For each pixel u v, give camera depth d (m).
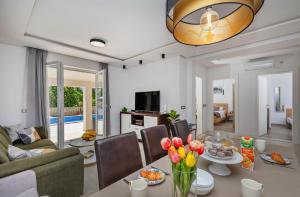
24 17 2.10
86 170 2.44
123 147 1.23
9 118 3.14
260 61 4.26
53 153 1.58
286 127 6.02
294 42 2.87
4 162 1.39
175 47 3.38
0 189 1.00
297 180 0.93
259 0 0.91
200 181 0.86
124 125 4.79
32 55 3.34
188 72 4.40
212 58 4.05
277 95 6.63
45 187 1.43
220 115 6.85
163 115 3.99
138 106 4.76
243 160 1.09
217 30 1.22
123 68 5.32
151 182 0.88
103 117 4.51
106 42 3.14
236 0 0.77
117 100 5.14
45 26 2.48
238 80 4.81
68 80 6.61
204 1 0.80
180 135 1.88
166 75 4.27
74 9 2.03
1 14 2.02
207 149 1.21
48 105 3.53
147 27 2.52
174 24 0.96
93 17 2.22
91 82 7.26
